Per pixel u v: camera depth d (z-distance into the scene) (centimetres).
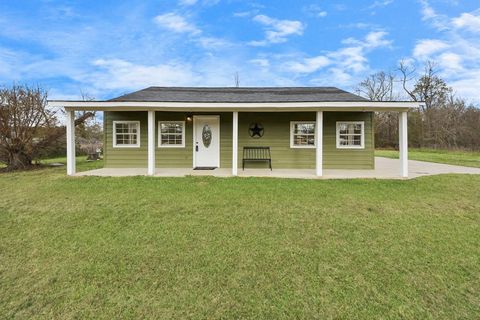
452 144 2470
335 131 999
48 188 650
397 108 795
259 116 1017
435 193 608
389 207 512
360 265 317
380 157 1712
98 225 430
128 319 233
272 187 650
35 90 1157
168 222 439
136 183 688
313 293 267
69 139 828
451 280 288
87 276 296
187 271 304
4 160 1115
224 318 235
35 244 371
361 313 240
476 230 416
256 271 304
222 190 621
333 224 432
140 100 815
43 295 266
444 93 2816
